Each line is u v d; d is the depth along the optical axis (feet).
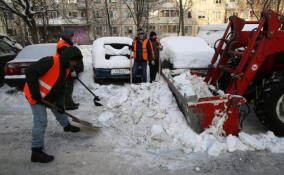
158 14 88.43
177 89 10.21
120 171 6.97
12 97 14.75
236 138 8.32
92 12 78.02
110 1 78.95
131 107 11.17
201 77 12.87
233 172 6.90
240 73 8.89
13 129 10.01
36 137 7.36
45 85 7.08
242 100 8.35
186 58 14.78
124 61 17.22
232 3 92.17
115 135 9.37
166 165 7.25
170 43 16.63
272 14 8.28
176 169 7.05
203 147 8.09
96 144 8.64
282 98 8.39
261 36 8.77
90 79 19.35
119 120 10.56
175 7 86.12
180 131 8.96
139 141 8.78
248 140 8.05
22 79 14.58
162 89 12.39
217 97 8.40
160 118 9.97
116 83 18.39
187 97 8.52
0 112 12.13
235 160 7.47
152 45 16.21
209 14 93.35
